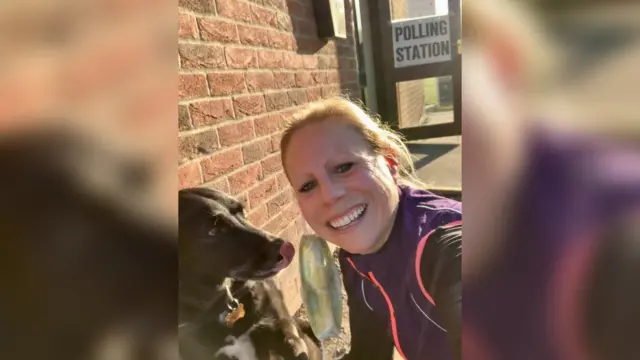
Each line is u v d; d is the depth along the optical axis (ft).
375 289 3.35
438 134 10.11
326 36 6.82
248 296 3.67
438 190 3.43
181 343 2.31
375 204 3.07
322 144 3.21
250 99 4.83
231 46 4.57
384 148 3.46
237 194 4.42
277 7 5.62
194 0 4.04
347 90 7.92
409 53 11.25
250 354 3.42
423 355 2.86
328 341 4.02
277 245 3.52
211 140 4.11
